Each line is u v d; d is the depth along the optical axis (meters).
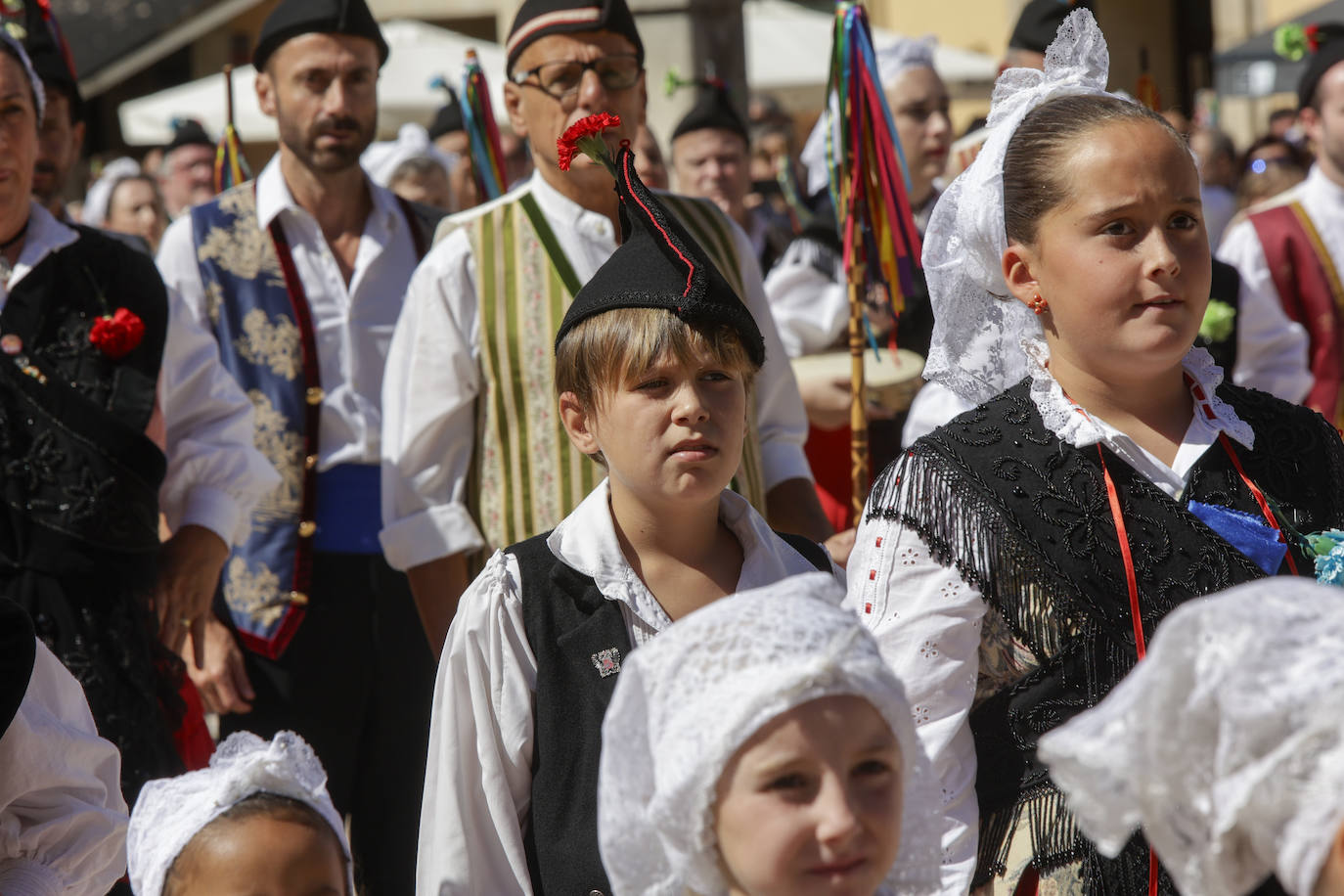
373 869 5.23
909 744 2.17
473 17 20.45
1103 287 2.80
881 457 6.03
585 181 4.60
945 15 21.70
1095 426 2.85
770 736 2.05
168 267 5.53
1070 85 3.03
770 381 4.78
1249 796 1.68
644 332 3.03
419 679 5.30
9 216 4.47
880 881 2.11
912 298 6.40
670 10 9.20
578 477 4.48
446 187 8.48
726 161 8.16
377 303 5.61
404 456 4.57
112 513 4.30
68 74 6.01
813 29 16.05
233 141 6.91
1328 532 2.80
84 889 3.21
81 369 4.41
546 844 2.88
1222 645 1.73
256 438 5.37
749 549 3.23
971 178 3.05
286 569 5.31
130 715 4.18
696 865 2.11
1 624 3.08
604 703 2.95
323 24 5.53
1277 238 7.51
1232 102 20.94
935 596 2.85
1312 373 7.50
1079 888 2.70
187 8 18.38
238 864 3.01
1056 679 2.77
